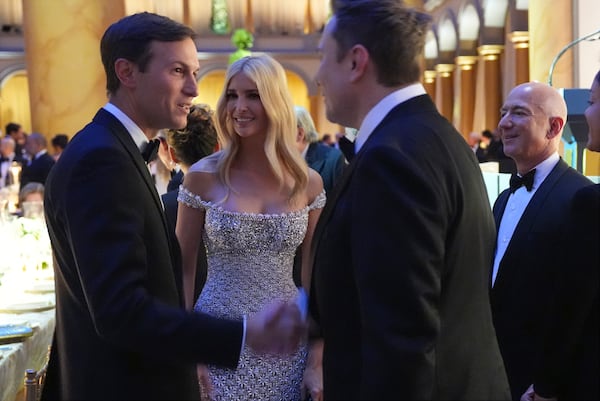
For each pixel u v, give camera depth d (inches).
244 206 93.8
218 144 111.4
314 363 92.9
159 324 52.9
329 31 58.1
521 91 100.8
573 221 68.0
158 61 61.5
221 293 93.4
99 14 283.1
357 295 54.4
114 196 55.2
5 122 901.8
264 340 53.7
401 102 56.8
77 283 58.6
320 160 157.5
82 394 58.8
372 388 49.1
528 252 93.7
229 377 90.9
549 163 99.5
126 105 62.5
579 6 257.8
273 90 93.1
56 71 284.2
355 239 51.9
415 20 56.8
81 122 286.7
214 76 915.4
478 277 56.6
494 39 598.2
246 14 910.4
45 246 157.8
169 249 62.7
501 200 105.8
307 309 59.6
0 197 228.4
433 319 49.8
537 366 72.7
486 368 56.5
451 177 53.7
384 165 51.8
